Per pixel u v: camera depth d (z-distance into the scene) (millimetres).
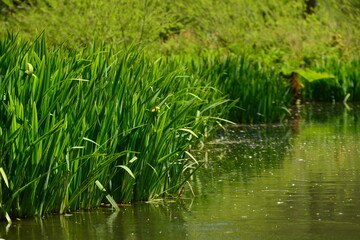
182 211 10180
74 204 10250
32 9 29094
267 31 38812
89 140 9906
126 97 10859
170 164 11234
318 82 33094
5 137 9375
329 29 41594
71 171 10016
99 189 10492
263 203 10625
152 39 27422
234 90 23688
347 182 12250
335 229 8898
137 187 11016
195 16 38375
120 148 10727
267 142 18250
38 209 9836
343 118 24719
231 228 9047
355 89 33281
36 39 10586
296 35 38438
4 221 9539
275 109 24359
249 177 13031
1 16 30328
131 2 27438
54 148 9656
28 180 9648
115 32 26562
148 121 10945
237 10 39594
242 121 23781
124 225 9320
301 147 17109
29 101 9688
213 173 13578
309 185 12055
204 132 13727
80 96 10086
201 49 32375
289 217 9625
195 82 15805
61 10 27578
